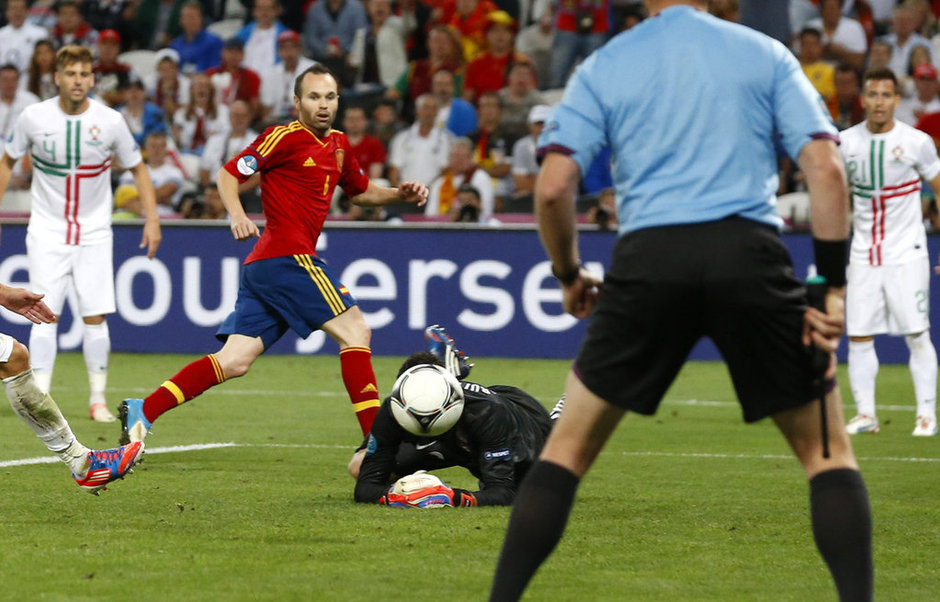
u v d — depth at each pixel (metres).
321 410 34.50
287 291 23.56
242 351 23.52
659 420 33.56
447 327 48.84
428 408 18.47
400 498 19.30
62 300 31.64
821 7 61.72
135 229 49.44
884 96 30.97
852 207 32.06
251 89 60.38
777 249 11.60
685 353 11.91
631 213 11.95
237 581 14.42
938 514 19.73
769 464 25.59
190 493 20.86
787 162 53.22
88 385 39.66
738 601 13.85
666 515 19.38
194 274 49.22
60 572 14.79
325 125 23.94
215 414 33.41
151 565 15.23
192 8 65.25
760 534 17.81
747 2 58.94
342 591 13.98
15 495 20.36
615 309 11.68
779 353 11.59
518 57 60.97
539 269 48.50
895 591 14.46
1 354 17.62
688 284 11.44
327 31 65.25
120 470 18.70
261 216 51.38
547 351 48.62
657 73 11.93
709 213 11.55
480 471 19.88
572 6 61.34
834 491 11.75
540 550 11.80
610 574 15.16
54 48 63.72
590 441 11.98
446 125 57.56
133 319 49.59
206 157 56.19
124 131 31.44
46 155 30.92
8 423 30.41
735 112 11.81
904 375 46.09
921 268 31.25
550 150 11.94
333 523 18.00
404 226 48.84
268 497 20.47
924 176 31.28
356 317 23.91
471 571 15.02
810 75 57.28
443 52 60.41
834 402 11.91
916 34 61.06
